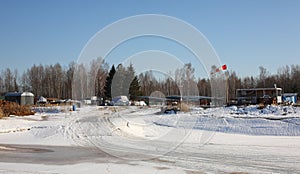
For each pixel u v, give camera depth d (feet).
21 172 24.75
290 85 228.84
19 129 55.67
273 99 115.24
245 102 121.60
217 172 24.56
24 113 97.76
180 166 26.68
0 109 86.48
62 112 109.60
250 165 26.81
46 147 37.24
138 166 26.81
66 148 36.47
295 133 47.93
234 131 52.70
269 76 247.09
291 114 71.77
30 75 249.75
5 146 38.22
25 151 34.63
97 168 26.09
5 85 258.57
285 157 30.04
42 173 24.43
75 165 27.30
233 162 28.04
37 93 243.81
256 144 38.55
